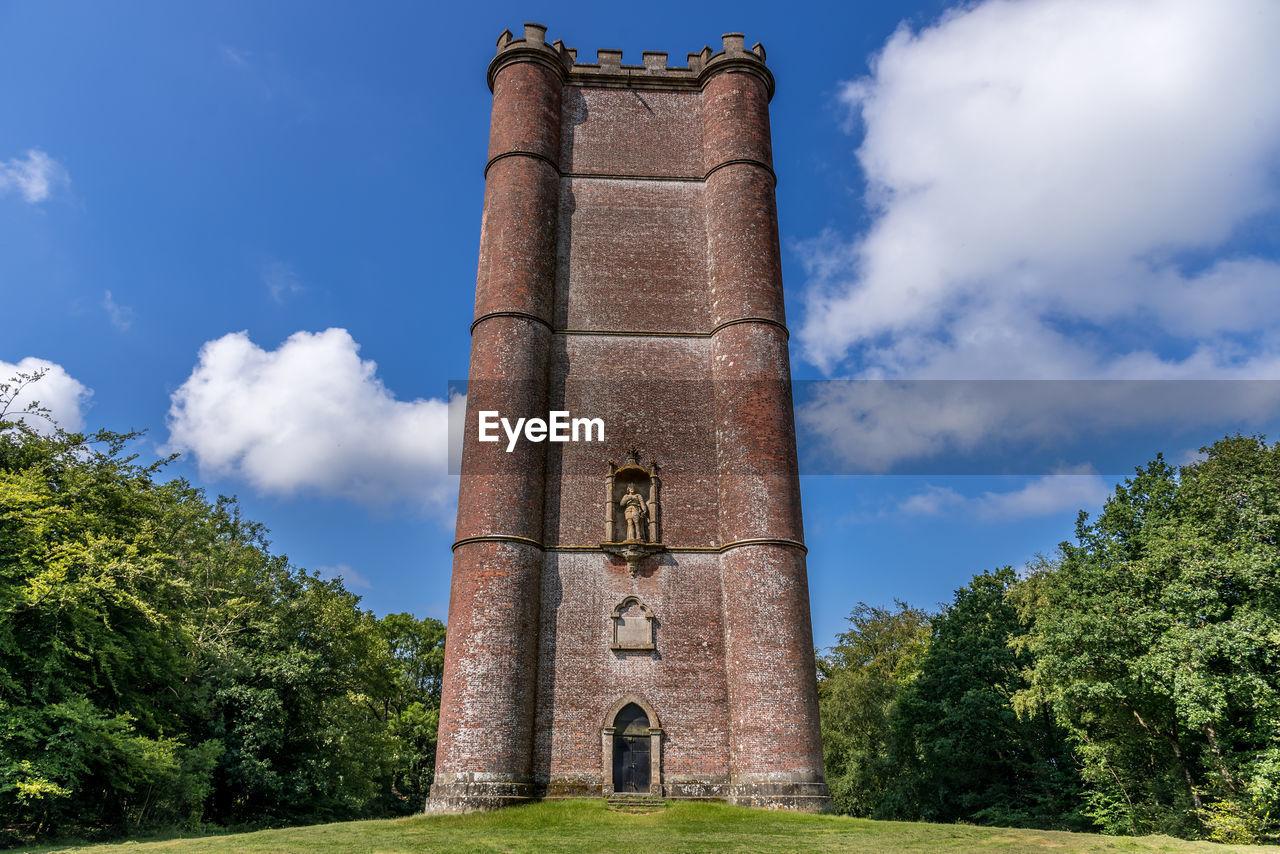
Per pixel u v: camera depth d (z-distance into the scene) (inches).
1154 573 1097.4
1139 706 1189.7
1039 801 1643.7
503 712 939.3
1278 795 922.7
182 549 1457.9
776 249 1213.7
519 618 985.5
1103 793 1441.9
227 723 1376.7
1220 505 1053.2
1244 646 931.3
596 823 824.9
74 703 906.1
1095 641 1095.6
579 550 1050.1
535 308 1138.0
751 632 991.0
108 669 967.6
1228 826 1011.9
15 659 919.7
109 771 979.3
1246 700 972.6
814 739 960.3
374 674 2005.4
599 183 1251.8
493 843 692.1
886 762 1796.3
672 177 1263.5
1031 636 1455.5
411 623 2866.6
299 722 1512.1
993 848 655.8
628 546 1041.5
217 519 1664.6
